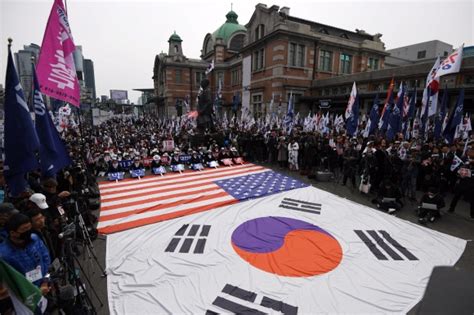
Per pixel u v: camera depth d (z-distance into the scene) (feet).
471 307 4.22
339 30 97.45
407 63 122.21
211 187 33.68
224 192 31.63
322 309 13.07
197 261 17.17
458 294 4.38
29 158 13.30
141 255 17.89
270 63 86.43
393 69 61.98
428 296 4.61
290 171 43.01
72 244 13.44
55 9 18.83
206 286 14.71
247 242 19.77
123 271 16.07
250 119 76.95
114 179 36.99
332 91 81.15
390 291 14.48
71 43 20.38
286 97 84.94
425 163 29.30
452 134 33.04
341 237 20.70
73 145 40.78
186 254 18.03
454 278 4.59
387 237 20.71
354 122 38.60
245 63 102.06
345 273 16.03
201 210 26.17
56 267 12.51
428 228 22.36
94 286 14.83
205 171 42.80
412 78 58.23
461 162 27.25
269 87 87.56
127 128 100.94
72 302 10.53
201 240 20.06
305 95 88.22
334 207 27.20
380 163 30.58
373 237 20.70
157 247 18.98
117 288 14.57
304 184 35.24
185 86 151.53
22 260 9.27
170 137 55.57
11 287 8.07
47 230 13.35
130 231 21.57
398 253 18.39
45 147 15.94
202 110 58.44
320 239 20.34
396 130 34.30
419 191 32.04
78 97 21.65
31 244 9.72
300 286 14.79
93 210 25.77
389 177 28.35
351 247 19.17
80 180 25.53
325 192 32.01
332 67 93.35
